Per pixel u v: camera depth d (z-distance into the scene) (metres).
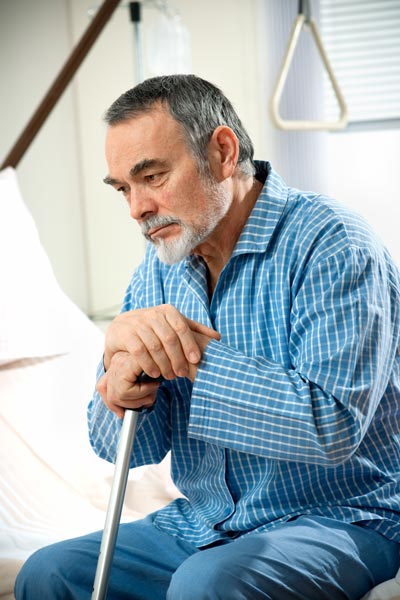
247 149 1.50
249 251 1.43
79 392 2.43
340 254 1.36
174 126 1.38
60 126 4.17
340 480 1.40
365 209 4.12
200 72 4.06
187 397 1.52
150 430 1.52
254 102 4.02
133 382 1.36
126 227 4.21
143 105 1.38
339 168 4.11
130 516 1.91
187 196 1.39
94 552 1.42
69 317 2.73
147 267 1.63
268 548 1.28
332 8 3.98
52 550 1.44
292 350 1.39
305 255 1.39
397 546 1.40
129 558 1.45
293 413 1.27
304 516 1.38
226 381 1.31
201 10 4.02
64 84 2.97
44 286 2.73
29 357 2.56
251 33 3.98
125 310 1.69
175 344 1.33
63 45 4.12
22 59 4.14
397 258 4.11
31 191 4.23
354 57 4.00
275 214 1.44
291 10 3.90
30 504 1.98
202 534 1.48
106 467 2.13
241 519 1.42
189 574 1.25
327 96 4.07
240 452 1.43
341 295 1.34
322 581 1.28
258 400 1.29
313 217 1.42
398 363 1.45
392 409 1.43
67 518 1.94
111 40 4.11
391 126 4.01
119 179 1.41
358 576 1.33
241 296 1.45
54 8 4.10
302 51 3.91
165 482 2.08
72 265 4.26
